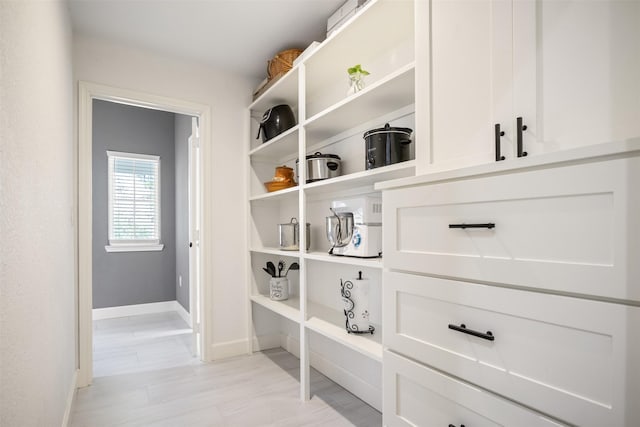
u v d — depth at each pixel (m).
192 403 2.07
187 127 3.97
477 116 1.11
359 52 2.00
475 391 0.94
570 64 0.88
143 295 4.33
